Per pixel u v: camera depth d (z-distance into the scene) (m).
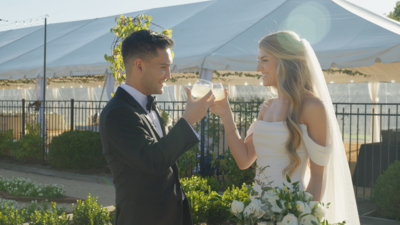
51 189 6.25
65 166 8.80
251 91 17.00
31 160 10.28
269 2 11.08
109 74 9.60
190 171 7.43
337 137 2.11
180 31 10.80
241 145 2.27
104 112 1.67
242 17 10.48
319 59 7.18
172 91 19.59
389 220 4.60
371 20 8.10
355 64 6.78
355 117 15.94
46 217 3.53
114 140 1.60
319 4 9.41
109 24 14.67
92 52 11.28
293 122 1.91
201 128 7.23
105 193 6.71
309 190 1.87
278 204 1.63
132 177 1.64
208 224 3.72
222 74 13.88
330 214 2.08
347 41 7.33
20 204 5.69
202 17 11.49
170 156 1.57
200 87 2.02
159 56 1.71
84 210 3.64
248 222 1.69
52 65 10.69
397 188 4.64
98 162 8.73
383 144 7.18
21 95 23.75
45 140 10.45
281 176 1.99
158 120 1.96
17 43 15.39
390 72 11.20
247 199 1.80
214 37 9.48
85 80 18.14
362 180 7.07
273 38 2.05
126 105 1.66
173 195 1.74
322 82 2.05
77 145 8.60
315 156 1.86
